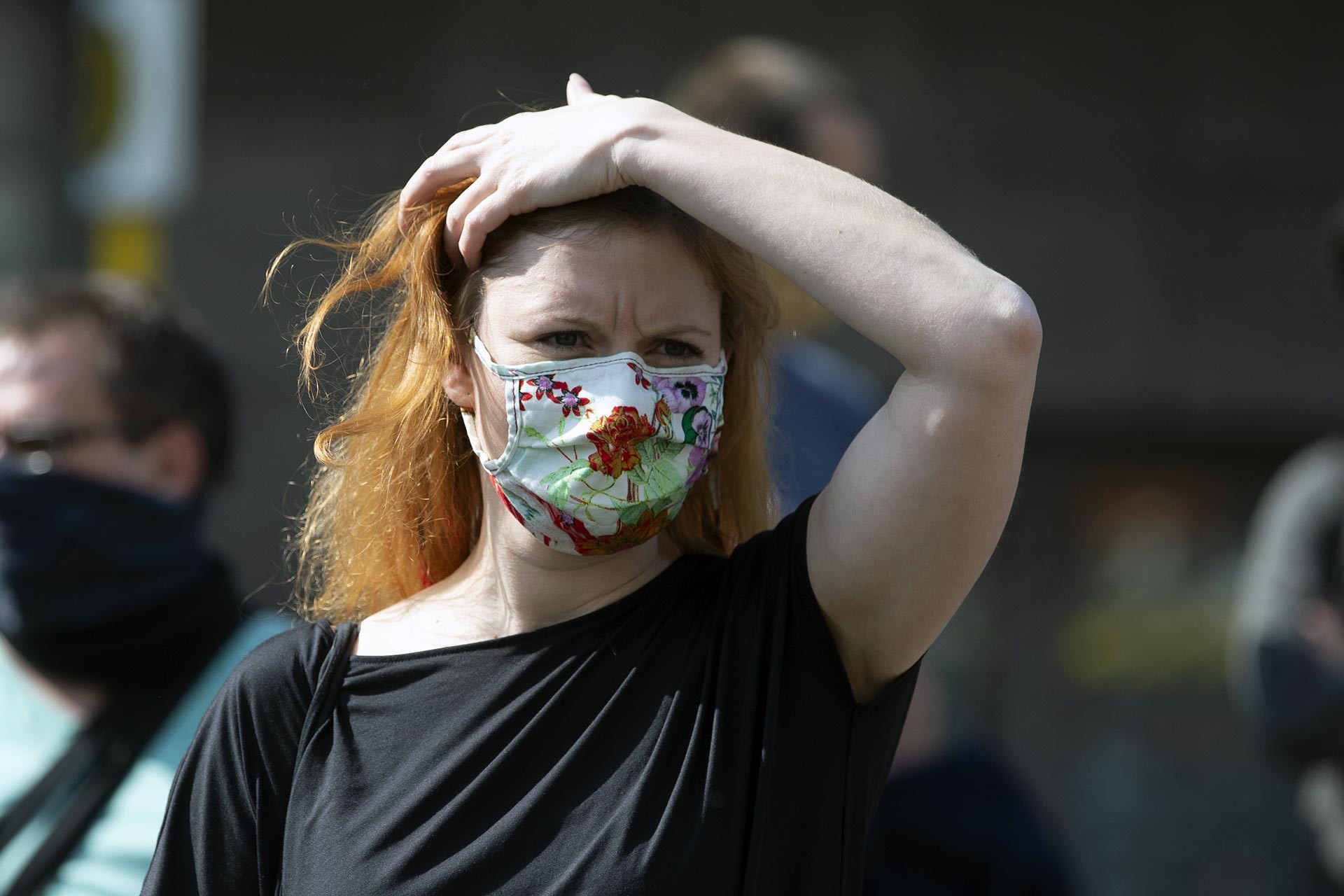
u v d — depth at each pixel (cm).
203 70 2481
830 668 688
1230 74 2453
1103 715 2575
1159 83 2461
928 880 1210
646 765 655
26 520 1055
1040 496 2597
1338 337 2461
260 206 2475
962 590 673
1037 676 2578
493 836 639
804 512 713
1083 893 1363
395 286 784
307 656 715
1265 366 2469
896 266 651
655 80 2455
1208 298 2473
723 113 1341
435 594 747
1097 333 2480
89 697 1077
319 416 838
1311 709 1473
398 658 699
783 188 666
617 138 679
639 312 684
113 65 2172
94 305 1145
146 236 2339
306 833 665
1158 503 2591
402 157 2477
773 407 904
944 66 2464
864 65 2459
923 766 1248
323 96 2486
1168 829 2542
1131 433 2566
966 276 648
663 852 635
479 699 677
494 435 700
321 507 820
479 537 777
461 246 702
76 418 1099
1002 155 2466
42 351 1112
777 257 665
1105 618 2581
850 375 1404
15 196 2336
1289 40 2447
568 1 2464
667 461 692
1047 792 2558
